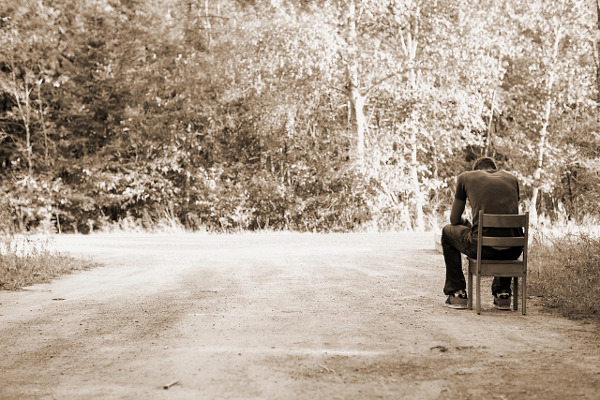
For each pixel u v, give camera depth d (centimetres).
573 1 2770
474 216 621
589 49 2792
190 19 2945
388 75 2512
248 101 2762
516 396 352
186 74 2798
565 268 848
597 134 2839
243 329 533
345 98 2697
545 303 648
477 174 640
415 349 458
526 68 2889
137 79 2873
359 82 2616
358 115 2598
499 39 2552
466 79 2511
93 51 2920
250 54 2472
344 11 2483
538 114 2856
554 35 2841
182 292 774
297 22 2317
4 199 2294
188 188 2800
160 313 620
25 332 539
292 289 782
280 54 2347
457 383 377
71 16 2928
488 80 2520
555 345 467
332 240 1845
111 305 680
